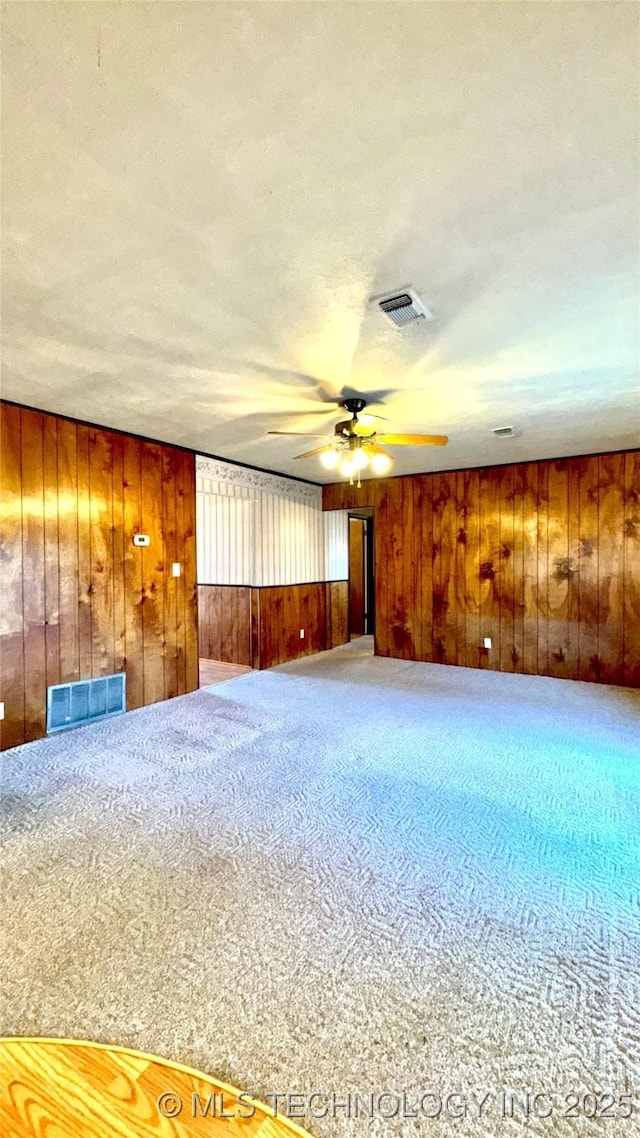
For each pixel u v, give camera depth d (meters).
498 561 5.62
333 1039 1.38
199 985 1.54
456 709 4.26
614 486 4.97
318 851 2.22
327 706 4.37
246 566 5.90
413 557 6.16
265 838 2.32
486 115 1.24
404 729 3.77
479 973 1.59
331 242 1.71
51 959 1.63
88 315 2.19
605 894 1.95
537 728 3.78
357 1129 1.17
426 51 1.09
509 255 1.80
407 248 1.75
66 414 3.71
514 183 1.46
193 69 1.12
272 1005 1.48
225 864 2.13
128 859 2.16
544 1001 1.49
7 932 1.75
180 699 4.61
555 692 4.75
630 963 1.63
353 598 8.29
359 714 4.14
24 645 3.55
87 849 2.23
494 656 5.67
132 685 4.31
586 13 1.01
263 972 1.59
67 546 3.82
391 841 2.30
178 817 2.51
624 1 0.99
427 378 3.01
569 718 4.01
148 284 1.96
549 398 3.40
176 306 2.13
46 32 1.04
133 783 2.89
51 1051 1.34
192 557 4.90
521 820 2.48
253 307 2.14
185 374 2.91
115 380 3.00
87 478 3.94
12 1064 1.30
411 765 3.12
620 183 1.45
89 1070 1.29
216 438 4.45
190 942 1.71
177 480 4.73
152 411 3.64
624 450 4.90
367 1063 1.31
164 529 4.60
